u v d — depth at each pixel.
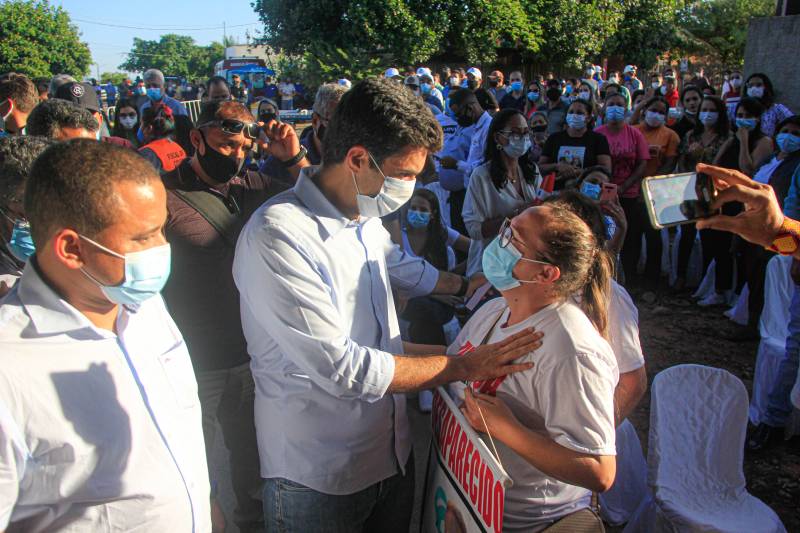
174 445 1.50
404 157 1.73
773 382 3.53
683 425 2.60
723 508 2.46
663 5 23.47
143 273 1.35
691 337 5.00
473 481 1.67
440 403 1.99
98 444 1.32
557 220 1.69
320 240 1.78
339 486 1.87
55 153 1.29
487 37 18.47
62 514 1.30
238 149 2.37
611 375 1.63
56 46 36.38
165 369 1.54
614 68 23.88
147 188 1.33
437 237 3.92
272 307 1.70
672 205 1.53
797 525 2.94
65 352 1.30
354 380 1.70
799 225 1.56
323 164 1.83
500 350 1.71
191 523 1.52
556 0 19.97
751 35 8.92
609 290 1.83
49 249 1.30
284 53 18.39
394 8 16.66
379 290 1.94
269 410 1.89
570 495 1.80
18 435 1.22
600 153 5.75
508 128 3.81
